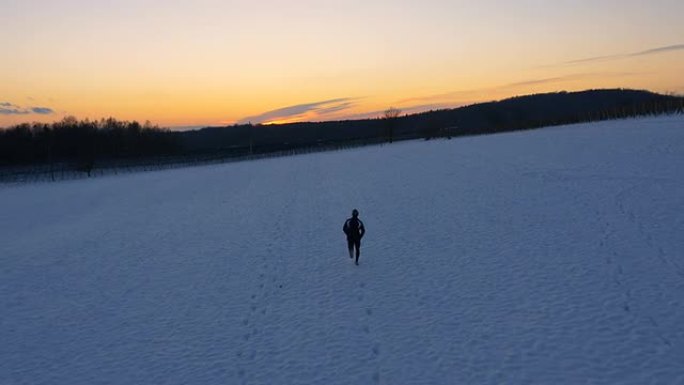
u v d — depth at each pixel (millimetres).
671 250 16156
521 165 40281
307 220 27406
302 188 42469
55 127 138500
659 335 10633
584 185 28641
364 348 11258
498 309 12758
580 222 20922
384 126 146875
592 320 11625
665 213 20672
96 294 17047
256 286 16562
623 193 25297
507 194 29000
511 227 21391
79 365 11555
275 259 19750
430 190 33719
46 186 67875
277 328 12844
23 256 23594
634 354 9938
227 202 37688
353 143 129000
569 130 68625
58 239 27312
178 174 73625
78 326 14141
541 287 14055
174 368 11023
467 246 19156
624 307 12188
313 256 19703
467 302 13461
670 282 13531
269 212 31297
